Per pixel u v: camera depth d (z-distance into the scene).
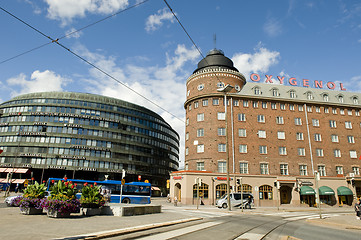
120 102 79.00
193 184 39.72
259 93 48.06
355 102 52.31
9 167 64.12
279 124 46.47
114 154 72.31
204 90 46.78
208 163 42.31
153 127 86.06
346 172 46.72
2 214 15.77
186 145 46.69
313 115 48.56
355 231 14.85
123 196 34.31
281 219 20.59
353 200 43.75
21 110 70.31
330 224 17.56
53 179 34.12
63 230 10.38
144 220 15.06
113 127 74.88
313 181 44.09
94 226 11.81
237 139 44.03
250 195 34.38
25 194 16.53
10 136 67.56
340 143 48.12
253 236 11.55
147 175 78.44
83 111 72.44
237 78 48.00
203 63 50.53
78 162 67.25
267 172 43.59
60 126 68.75
